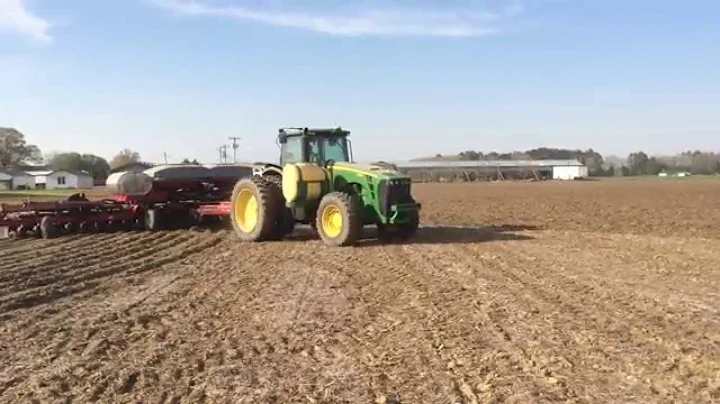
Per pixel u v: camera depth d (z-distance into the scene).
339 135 15.62
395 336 6.79
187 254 13.23
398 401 5.00
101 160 109.56
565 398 5.01
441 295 8.77
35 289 9.48
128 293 9.26
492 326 7.09
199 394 5.22
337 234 13.97
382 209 14.01
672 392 5.12
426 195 45.06
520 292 8.92
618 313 7.64
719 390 5.15
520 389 5.20
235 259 12.50
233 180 18.61
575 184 68.38
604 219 22.81
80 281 10.20
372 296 8.81
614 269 10.91
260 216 14.83
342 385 5.38
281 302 8.52
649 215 24.56
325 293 9.07
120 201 17.47
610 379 5.42
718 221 21.69
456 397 5.05
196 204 17.84
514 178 108.12
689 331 6.84
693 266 11.23
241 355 6.25
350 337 6.80
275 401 5.07
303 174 14.46
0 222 15.70
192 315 7.88
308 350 6.38
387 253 12.95
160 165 18.95
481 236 16.33
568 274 10.38
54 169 100.75
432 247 13.91
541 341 6.50
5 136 106.50
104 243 15.11
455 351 6.21
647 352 6.12
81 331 7.16
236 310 8.11
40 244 14.96
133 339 6.84
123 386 5.41
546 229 18.67
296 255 12.85
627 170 130.88
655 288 9.17
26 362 6.09
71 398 5.17
